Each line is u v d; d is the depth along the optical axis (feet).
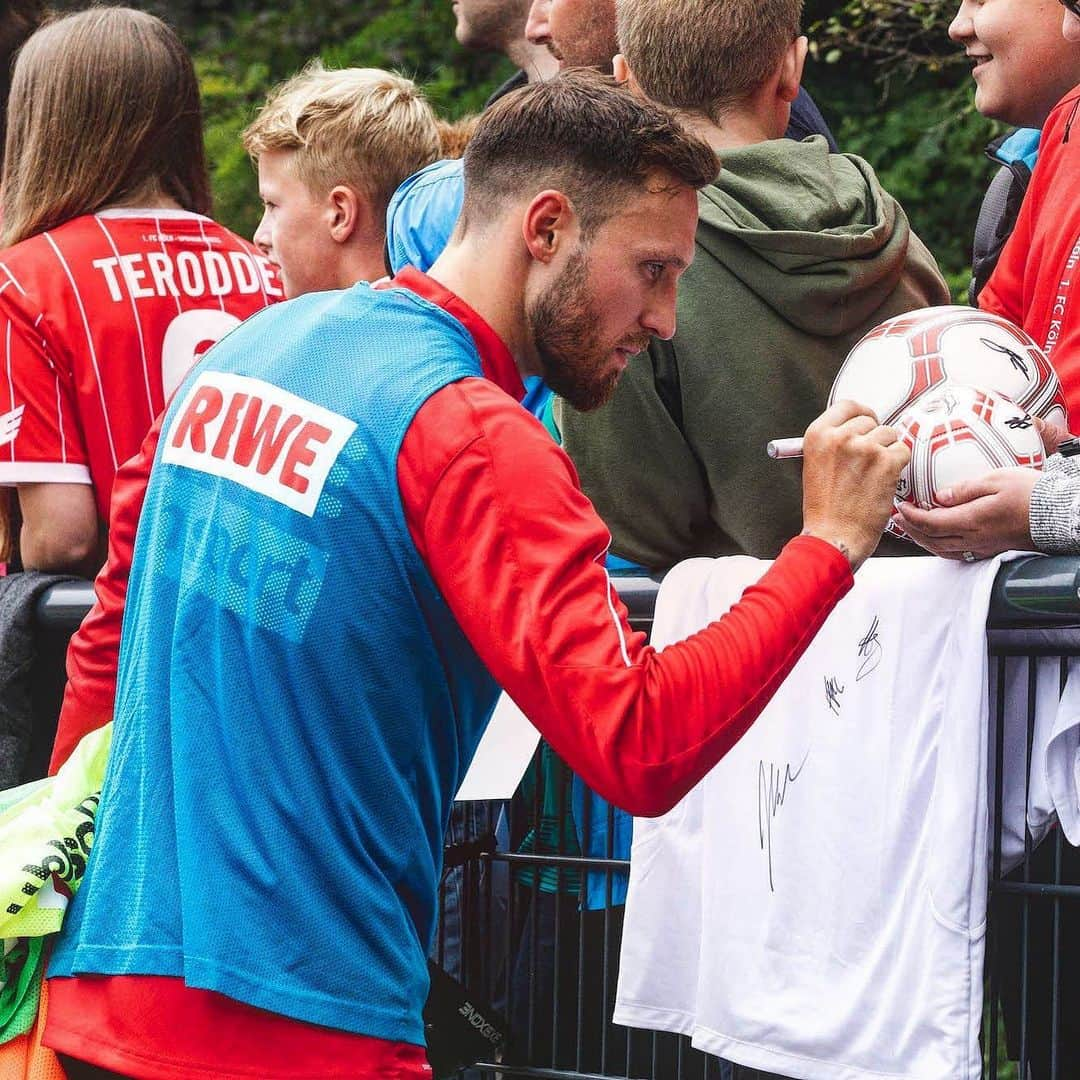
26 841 10.77
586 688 9.30
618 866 13.88
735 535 13.91
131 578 11.00
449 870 14.92
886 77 41.73
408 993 10.27
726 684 9.43
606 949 13.93
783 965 12.53
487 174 10.54
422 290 10.58
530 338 10.53
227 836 9.91
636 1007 13.35
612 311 10.39
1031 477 11.57
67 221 16.81
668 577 13.52
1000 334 12.48
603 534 9.73
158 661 10.45
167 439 10.84
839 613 12.59
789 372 13.66
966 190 44.06
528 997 14.57
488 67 53.57
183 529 10.52
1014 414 12.00
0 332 16.24
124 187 16.97
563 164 10.26
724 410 13.60
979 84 16.70
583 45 17.19
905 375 12.23
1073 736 11.96
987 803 11.93
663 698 9.32
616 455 13.73
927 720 12.03
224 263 17.34
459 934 15.10
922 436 11.93
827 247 13.60
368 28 54.60
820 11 42.75
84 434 16.46
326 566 9.95
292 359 10.43
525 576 9.49
